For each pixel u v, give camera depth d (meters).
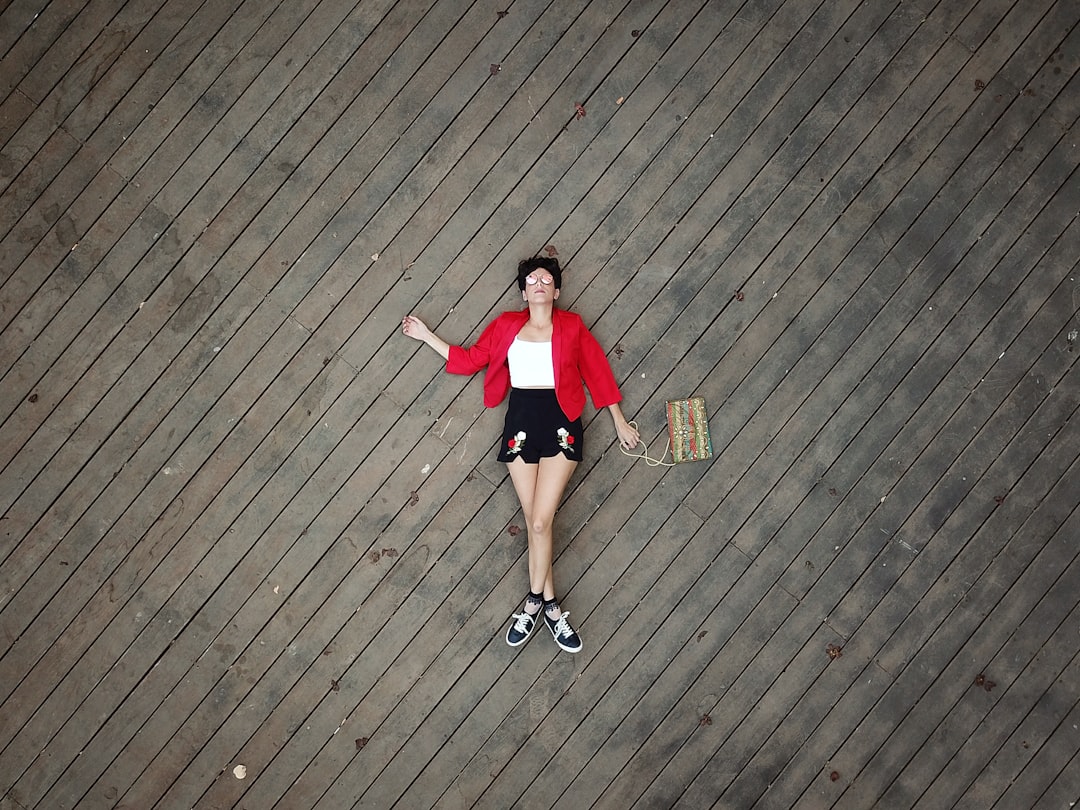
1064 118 3.88
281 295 3.84
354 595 3.85
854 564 3.92
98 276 3.80
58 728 3.76
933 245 3.88
